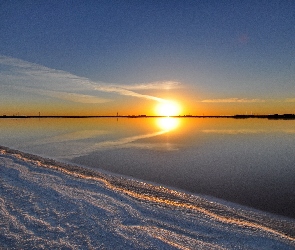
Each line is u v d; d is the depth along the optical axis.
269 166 22.91
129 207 10.63
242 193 14.73
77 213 9.68
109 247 7.45
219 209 11.91
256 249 7.87
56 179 14.07
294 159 26.73
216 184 16.66
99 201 11.11
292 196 14.20
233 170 21.08
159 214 10.18
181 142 44.06
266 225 10.27
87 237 7.96
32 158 23.41
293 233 9.62
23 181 13.19
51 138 51.44
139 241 7.83
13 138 51.31
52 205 10.36
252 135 59.41
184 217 10.01
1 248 7.11
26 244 7.37
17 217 9.10
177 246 7.64
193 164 23.78
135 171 20.52
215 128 91.88
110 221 9.16
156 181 17.28
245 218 10.91
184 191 14.98
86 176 16.44
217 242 8.20
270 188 15.80
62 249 7.21
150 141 45.84
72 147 36.75
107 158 27.00
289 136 56.19
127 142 44.03
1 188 11.98
